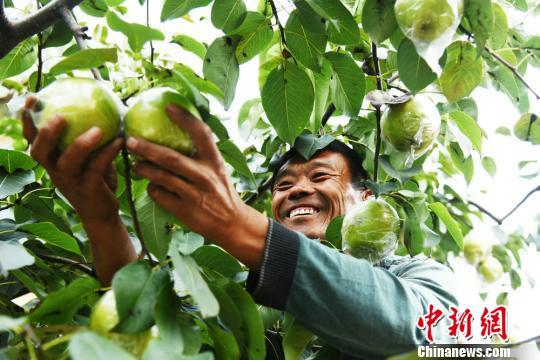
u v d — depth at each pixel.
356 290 1.38
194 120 1.17
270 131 2.62
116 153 1.19
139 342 1.12
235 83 1.83
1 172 1.67
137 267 1.15
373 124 2.36
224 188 1.25
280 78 1.79
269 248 1.33
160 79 1.37
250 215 1.32
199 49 1.85
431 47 1.45
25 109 1.17
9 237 1.58
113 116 1.18
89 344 0.88
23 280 1.49
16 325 0.91
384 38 1.63
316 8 1.57
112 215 1.37
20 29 1.41
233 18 1.75
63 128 1.14
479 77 1.72
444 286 1.79
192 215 1.26
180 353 1.03
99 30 1.90
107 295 1.17
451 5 1.42
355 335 1.41
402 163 2.12
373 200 2.03
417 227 2.19
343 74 1.87
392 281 1.48
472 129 2.30
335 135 2.43
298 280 1.34
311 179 2.37
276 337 1.98
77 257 1.81
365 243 1.98
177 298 1.21
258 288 1.33
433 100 2.30
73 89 1.17
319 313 1.38
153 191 1.26
